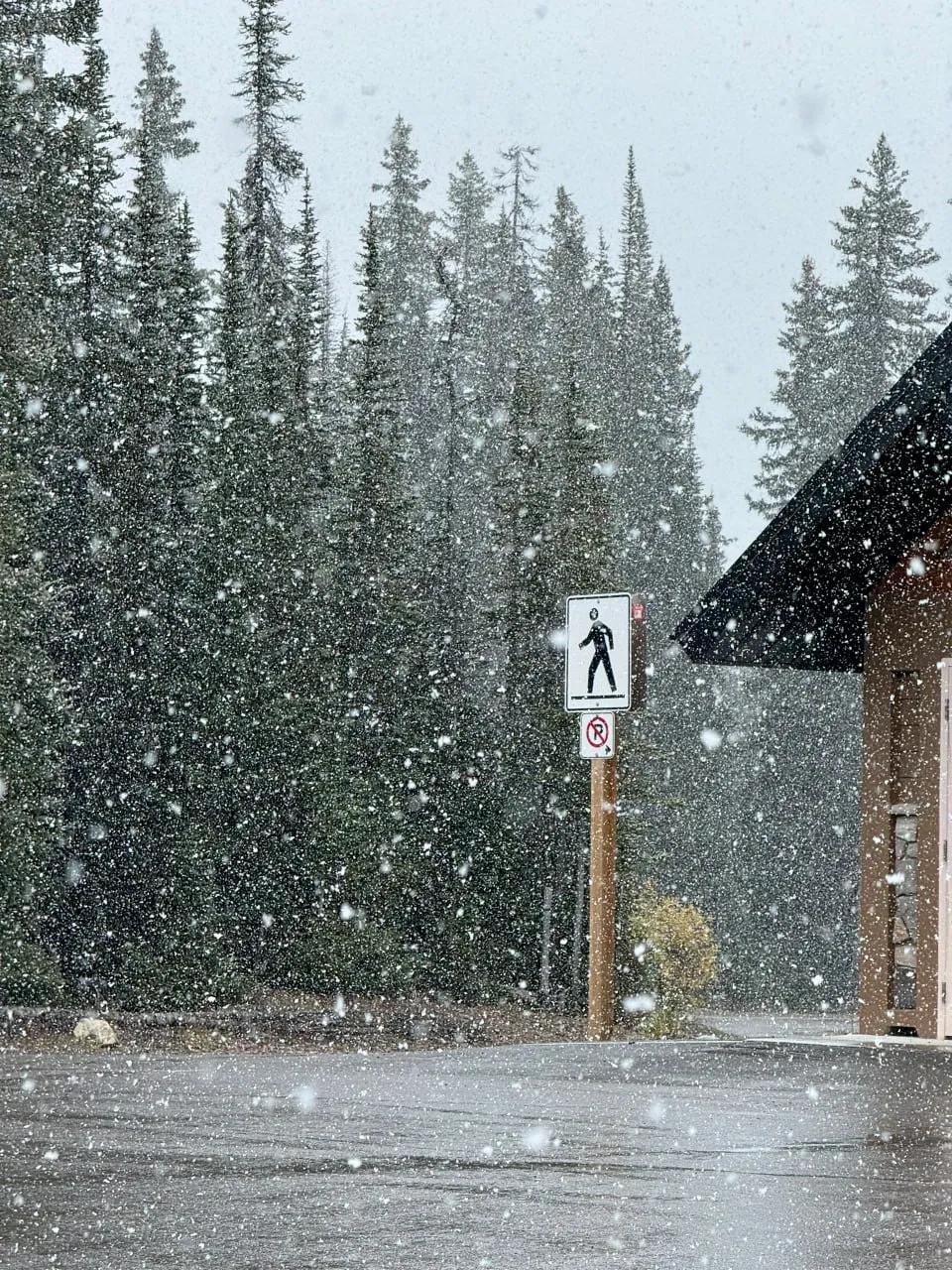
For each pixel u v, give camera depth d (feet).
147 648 113.70
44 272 111.75
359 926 127.03
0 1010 90.07
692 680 215.72
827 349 219.00
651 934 144.46
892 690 47.55
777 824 204.03
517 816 146.61
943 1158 18.81
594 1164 18.24
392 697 137.49
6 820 93.45
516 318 241.76
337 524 139.03
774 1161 18.54
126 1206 15.48
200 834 113.80
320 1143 19.80
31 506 107.76
